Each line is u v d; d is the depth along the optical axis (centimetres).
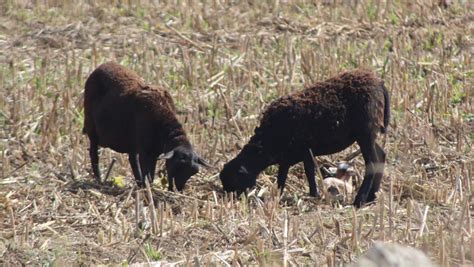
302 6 6844
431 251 3625
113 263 3706
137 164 4638
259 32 6384
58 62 5928
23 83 5650
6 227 4050
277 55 6022
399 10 6694
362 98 4359
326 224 4041
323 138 4400
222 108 5350
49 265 3628
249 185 4428
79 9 6700
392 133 5022
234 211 4175
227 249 3834
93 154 4678
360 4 6788
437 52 6094
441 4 6862
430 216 4116
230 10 6750
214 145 4822
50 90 5559
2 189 4472
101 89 4653
